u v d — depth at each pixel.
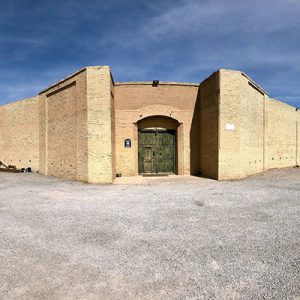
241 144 13.64
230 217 6.27
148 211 6.91
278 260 3.96
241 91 13.71
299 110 22.20
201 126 15.48
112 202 8.09
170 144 16.08
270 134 18.59
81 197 8.96
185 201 8.15
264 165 17.09
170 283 3.34
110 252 4.30
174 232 5.23
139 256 4.13
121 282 3.38
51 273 3.62
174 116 15.58
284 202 7.88
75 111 13.68
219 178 13.20
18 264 3.90
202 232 5.21
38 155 18.27
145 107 15.43
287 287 3.23
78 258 4.08
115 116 15.23
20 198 8.84
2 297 3.05
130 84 15.36
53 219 6.23
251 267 3.74
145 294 3.11
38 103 18.14
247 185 11.41
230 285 3.29
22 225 5.78
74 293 3.13
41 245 4.62
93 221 6.04
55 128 15.71
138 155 15.76
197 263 3.88
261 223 5.78
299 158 22.08
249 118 14.83
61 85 14.86
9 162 19.77
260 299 2.99
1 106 20.36
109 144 12.50
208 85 14.56
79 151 13.31
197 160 15.70
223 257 4.07
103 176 12.48
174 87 15.59
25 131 18.84
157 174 15.69
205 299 3.00
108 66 12.54
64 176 14.80
